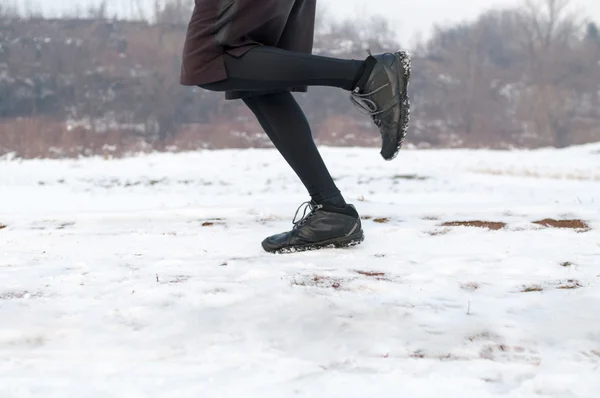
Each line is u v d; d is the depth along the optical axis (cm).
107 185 1032
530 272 196
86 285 180
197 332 141
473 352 131
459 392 110
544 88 5347
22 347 136
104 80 5250
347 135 4722
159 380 117
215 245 247
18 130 3312
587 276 189
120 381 117
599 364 122
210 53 195
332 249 230
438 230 273
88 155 2881
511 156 2014
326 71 194
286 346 135
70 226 313
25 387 113
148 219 329
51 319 146
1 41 5494
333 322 146
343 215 227
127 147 3784
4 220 332
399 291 172
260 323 146
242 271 196
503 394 109
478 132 5356
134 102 5047
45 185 1017
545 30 5981
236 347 133
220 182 1076
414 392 111
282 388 112
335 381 115
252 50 194
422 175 1180
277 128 219
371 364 125
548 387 112
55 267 209
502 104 5641
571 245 240
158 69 5194
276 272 191
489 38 7025
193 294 166
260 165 1357
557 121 5306
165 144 4553
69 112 5025
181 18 5850
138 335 139
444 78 5866
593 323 143
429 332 141
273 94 218
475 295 169
